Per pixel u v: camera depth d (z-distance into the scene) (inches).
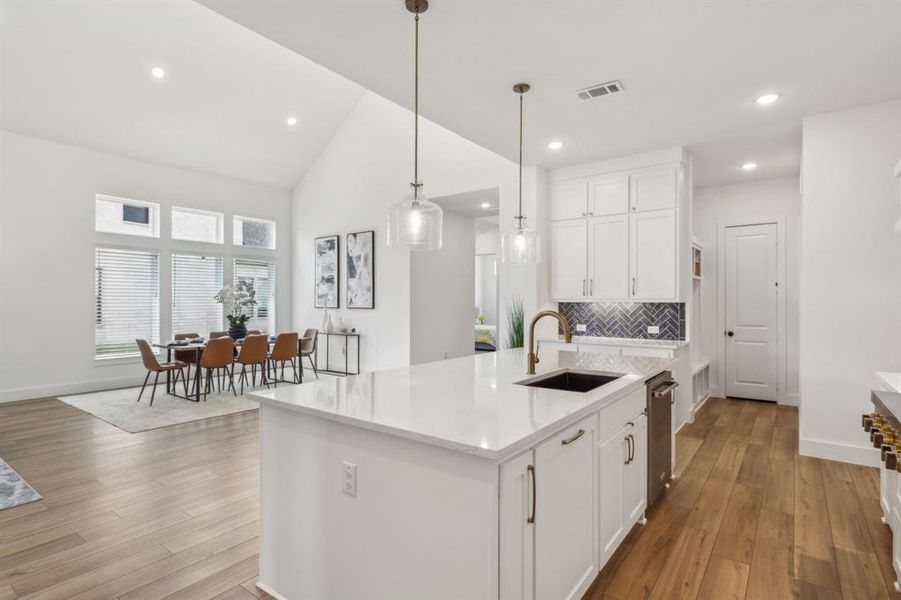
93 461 143.5
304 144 306.8
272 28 100.5
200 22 222.5
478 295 473.7
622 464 93.0
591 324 212.5
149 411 204.4
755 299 228.1
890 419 73.7
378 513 66.1
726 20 97.4
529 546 62.7
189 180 280.1
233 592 81.0
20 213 222.1
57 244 232.2
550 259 212.2
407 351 271.3
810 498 118.6
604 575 86.2
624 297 191.0
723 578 85.3
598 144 175.6
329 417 69.8
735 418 197.0
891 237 136.6
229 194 299.6
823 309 145.3
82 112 226.7
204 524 104.4
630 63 115.6
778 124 155.1
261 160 301.4
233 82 250.7
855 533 101.0
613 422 89.0
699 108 142.2
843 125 142.6
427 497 60.8
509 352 146.5
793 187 217.9
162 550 93.7
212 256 291.1
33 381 226.1
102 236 246.1
